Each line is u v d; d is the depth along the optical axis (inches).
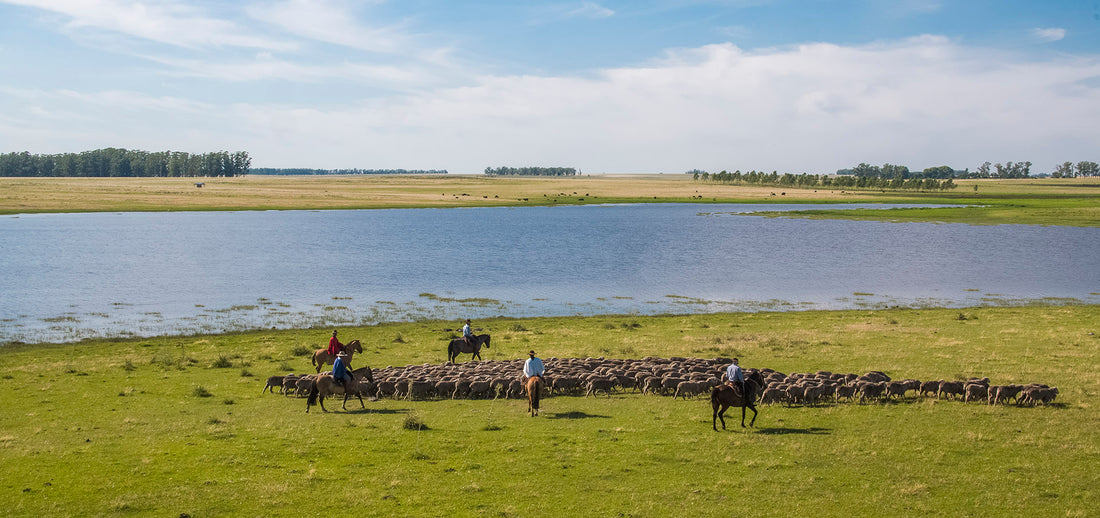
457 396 1226.6
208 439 951.6
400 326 2022.6
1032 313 2180.1
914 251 4101.9
